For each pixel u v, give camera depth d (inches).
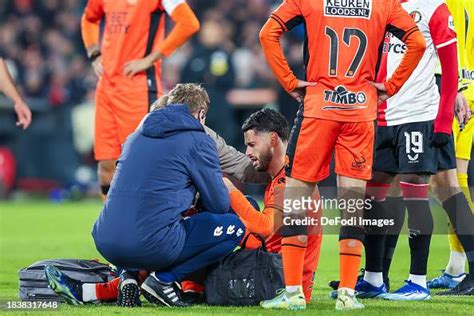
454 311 941.2
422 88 1065.5
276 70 935.0
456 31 1145.4
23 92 2869.1
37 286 1002.1
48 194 2839.6
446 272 1164.5
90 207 2591.0
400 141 1069.1
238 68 2753.4
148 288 959.6
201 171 953.5
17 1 3196.4
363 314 906.7
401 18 930.7
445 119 1028.5
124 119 1391.5
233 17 3026.6
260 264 972.6
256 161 1002.1
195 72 2672.2
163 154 949.8
